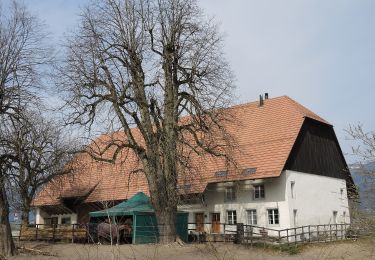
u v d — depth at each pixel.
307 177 35.72
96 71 26.33
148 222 29.17
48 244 28.94
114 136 29.38
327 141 40.22
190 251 22.55
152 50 28.05
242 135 37.66
